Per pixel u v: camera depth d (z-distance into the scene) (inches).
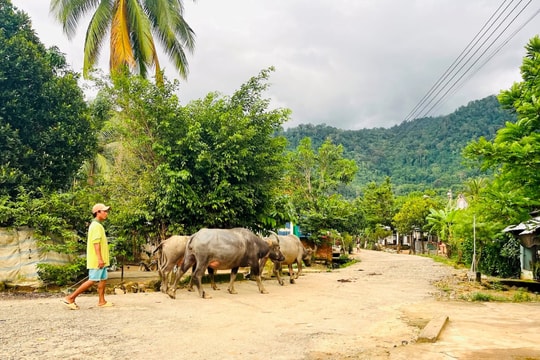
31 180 482.9
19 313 290.2
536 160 377.1
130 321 280.7
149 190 487.2
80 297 384.5
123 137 535.2
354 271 836.6
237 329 271.3
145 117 504.4
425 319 320.5
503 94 467.2
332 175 1155.9
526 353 212.8
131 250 521.7
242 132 505.0
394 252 2186.3
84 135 542.3
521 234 592.4
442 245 1617.9
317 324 295.0
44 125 506.3
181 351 215.6
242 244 431.5
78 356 200.7
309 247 1092.5
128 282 489.4
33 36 567.5
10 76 475.5
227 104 560.7
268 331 268.1
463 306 390.3
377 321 311.3
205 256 405.1
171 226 497.7
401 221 1903.3
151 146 506.9
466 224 670.5
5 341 219.3
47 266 422.6
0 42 475.8
